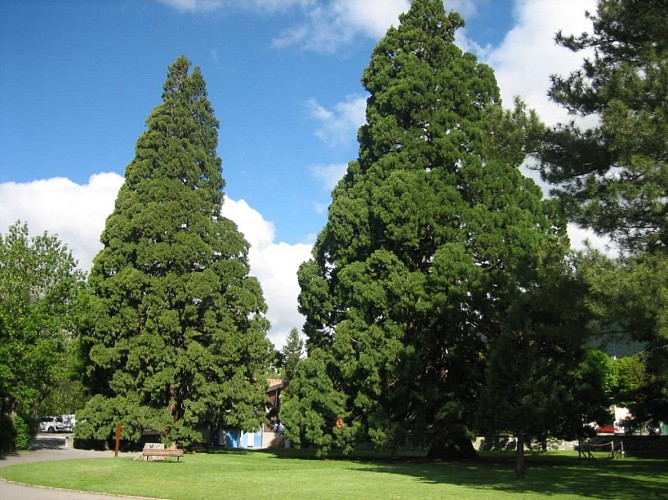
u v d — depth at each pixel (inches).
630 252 518.3
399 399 1066.1
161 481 660.1
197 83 1412.4
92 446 1317.7
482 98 1200.2
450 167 1134.4
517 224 1062.4
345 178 1307.8
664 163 481.1
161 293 1216.8
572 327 550.6
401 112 1200.2
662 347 549.0
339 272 1136.2
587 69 572.4
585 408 912.3
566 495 554.9
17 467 796.0
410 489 599.5
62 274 1258.0
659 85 495.2
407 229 1075.3
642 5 542.3
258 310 1333.7
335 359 1077.8
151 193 1275.8
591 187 537.0
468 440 1111.6
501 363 748.6
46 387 1398.9
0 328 1040.2
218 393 1218.6
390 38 1252.5
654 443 1406.3
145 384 1170.6
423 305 1012.5
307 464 970.1
